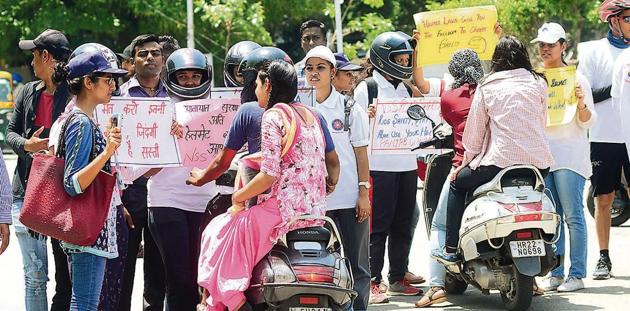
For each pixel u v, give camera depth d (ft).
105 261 26.94
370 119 37.35
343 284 26.81
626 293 37.70
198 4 91.91
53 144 26.71
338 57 36.60
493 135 34.01
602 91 40.50
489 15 40.45
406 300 38.17
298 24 147.43
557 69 37.58
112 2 119.44
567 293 37.91
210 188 31.19
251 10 112.68
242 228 26.71
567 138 37.91
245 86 29.22
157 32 120.98
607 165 40.52
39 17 117.29
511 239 33.24
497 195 33.73
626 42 40.65
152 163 30.63
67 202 25.81
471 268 34.83
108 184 26.07
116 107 30.73
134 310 37.86
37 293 31.65
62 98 31.37
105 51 30.25
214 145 31.35
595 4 94.43
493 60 34.71
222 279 26.55
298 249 26.68
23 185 31.53
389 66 37.65
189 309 31.24
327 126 29.45
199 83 31.78
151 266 33.22
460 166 34.81
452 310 35.78
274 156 26.32
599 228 40.73
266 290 26.35
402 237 38.93
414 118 35.76
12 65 136.36
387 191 37.68
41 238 31.58
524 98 33.73
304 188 26.63
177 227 30.76
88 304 26.55
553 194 38.42
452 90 35.83
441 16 40.29
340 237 30.25
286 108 26.86
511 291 34.42
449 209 35.19
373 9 144.36
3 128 119.24
